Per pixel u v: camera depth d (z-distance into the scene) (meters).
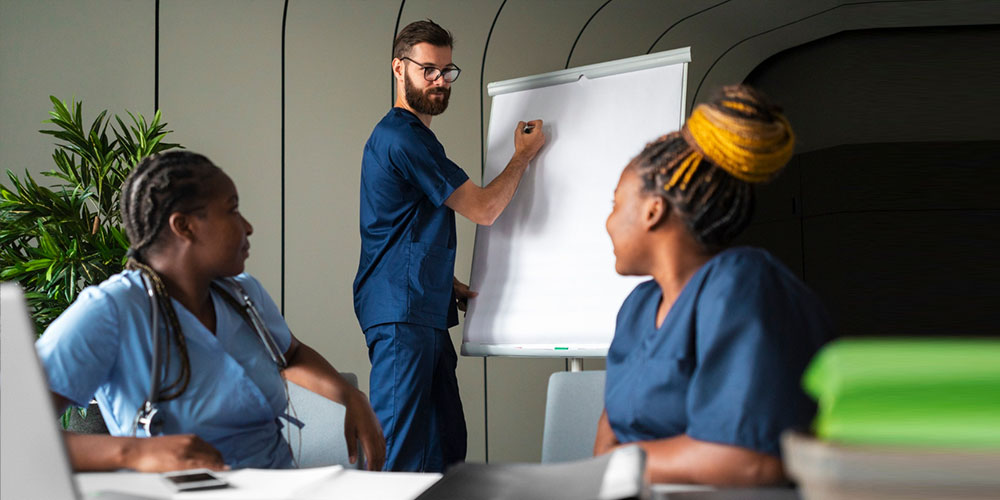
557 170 2.93
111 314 1.34
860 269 8.39
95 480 1.05
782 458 0.95
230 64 3.92
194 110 3.80
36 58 3.45
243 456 1.45
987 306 8.41
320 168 4.24
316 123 4.23
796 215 8.38
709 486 0.97
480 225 3.05
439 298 2.82
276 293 4.05
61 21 3.50
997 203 8.33
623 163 2.81
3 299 0.72
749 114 1.04
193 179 1.40
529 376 5.36
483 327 2.93
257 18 4.00
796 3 6.59
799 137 8.18
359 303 2.90
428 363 2.78
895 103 8.21
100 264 2.78
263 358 1.51
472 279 3.02
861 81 8.23
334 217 4.30
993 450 0.31
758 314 1.00
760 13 6.56
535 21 5.31
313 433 1.78
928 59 8.18
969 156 8.30
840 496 0.33
